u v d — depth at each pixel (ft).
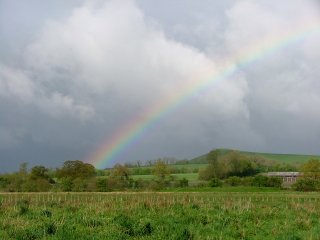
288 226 88.12
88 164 412.98
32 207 123.95
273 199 212.64
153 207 118.52
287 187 408.87
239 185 422.82
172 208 116.57
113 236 74.69
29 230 76.59
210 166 497.46
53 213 106.42
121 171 426.51
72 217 97.86
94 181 382.63
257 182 418.10
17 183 386.93
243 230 81.66
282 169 566.36
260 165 578.66
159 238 73.72
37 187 375.25
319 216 107.65
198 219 93.66
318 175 408.87
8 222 87.86
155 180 428.15
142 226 79.56
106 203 139.23
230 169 498.28
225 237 76.18
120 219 87.66
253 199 211.20
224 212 108.99
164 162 465.47
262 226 88.79
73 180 384.68
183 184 427.74
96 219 89.86
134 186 407.44
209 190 384.47
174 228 81.92
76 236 74.43
